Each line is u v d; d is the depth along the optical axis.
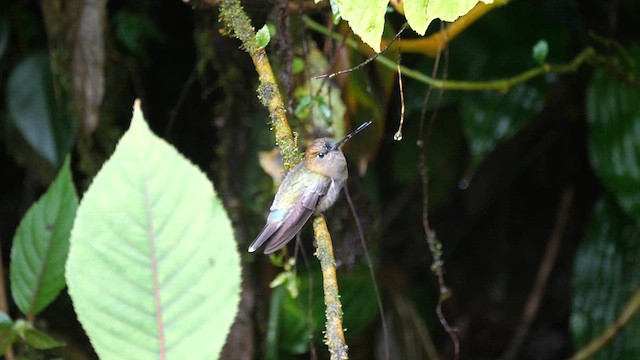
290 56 6.05
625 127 8.88
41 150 8.81
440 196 11.56
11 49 9.91
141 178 2.47
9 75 9.75
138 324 2.50
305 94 6.36
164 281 2.50
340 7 4.10
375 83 6.80
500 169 11.80
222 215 2.49
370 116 6.84
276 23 6.02
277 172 6.91
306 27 6.47
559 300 12.71
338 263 7.60
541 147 11.75
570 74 10.59
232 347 8.20
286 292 8.18
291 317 8.27
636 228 9.74
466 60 9.41
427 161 11.05
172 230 2.49
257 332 8.52
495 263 12.68
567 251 12.62
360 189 7.52
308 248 8.24
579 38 10.23
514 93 9.26
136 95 9.42
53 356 8.88
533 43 9.34
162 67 10.04
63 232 4.86
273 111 4.64
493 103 9.28
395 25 7.88
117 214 2.47
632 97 8.83
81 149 8.75
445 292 6.89
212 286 2.50
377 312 8.83
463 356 12.56
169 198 2.48
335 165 5.12
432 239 6.88
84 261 2.48
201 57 8.09
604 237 9.91
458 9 4.05
